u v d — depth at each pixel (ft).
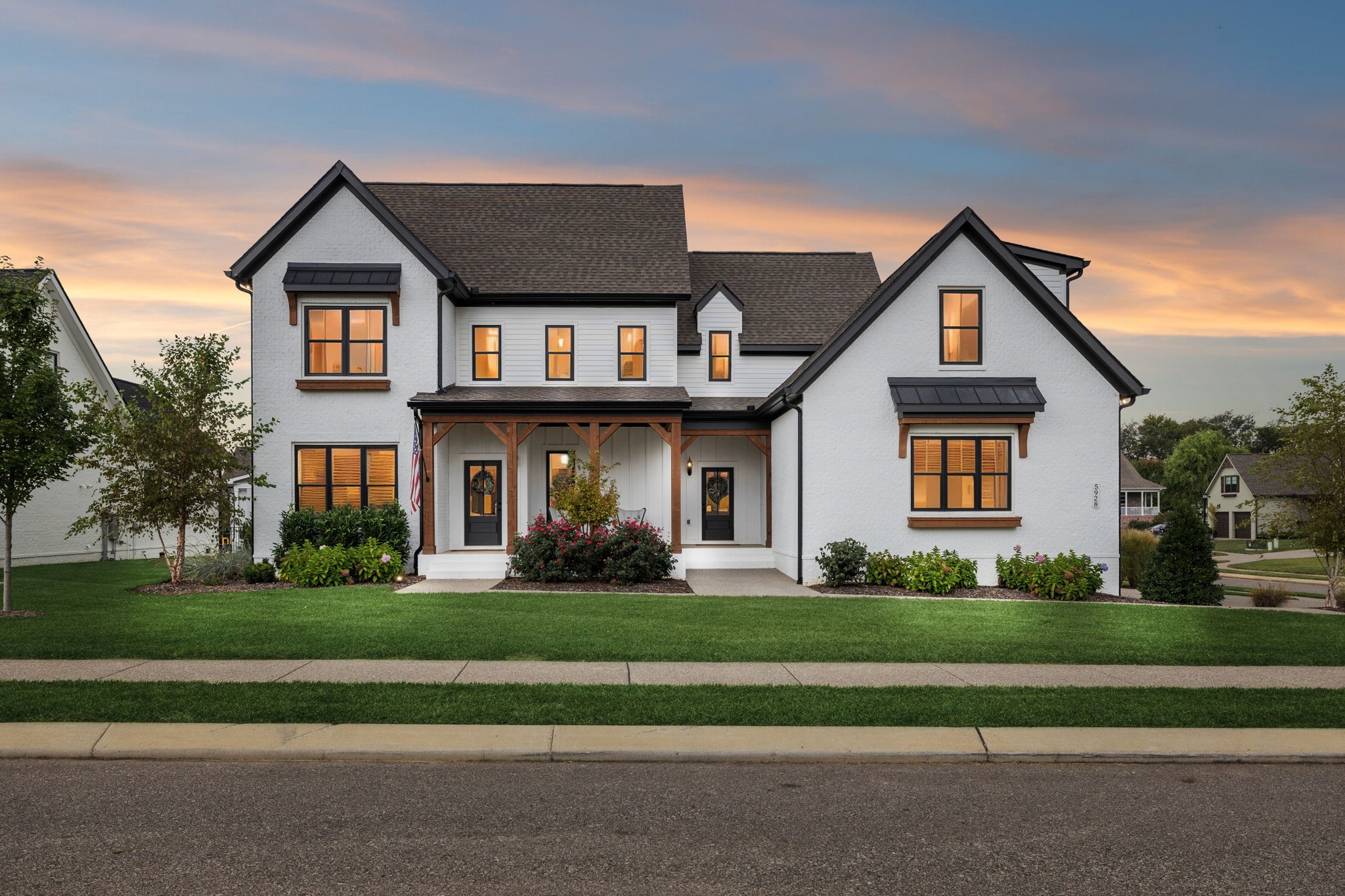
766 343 86.07
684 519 86.53
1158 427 400.67
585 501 67.56
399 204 88.99
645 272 82.74
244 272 73.56
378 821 20.85
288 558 65.62
